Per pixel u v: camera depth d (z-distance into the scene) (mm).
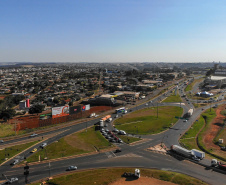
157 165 79875
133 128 127750
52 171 75625
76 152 92500
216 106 187375
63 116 148125
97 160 84562
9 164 81625
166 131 122312
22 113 173375
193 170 75625
